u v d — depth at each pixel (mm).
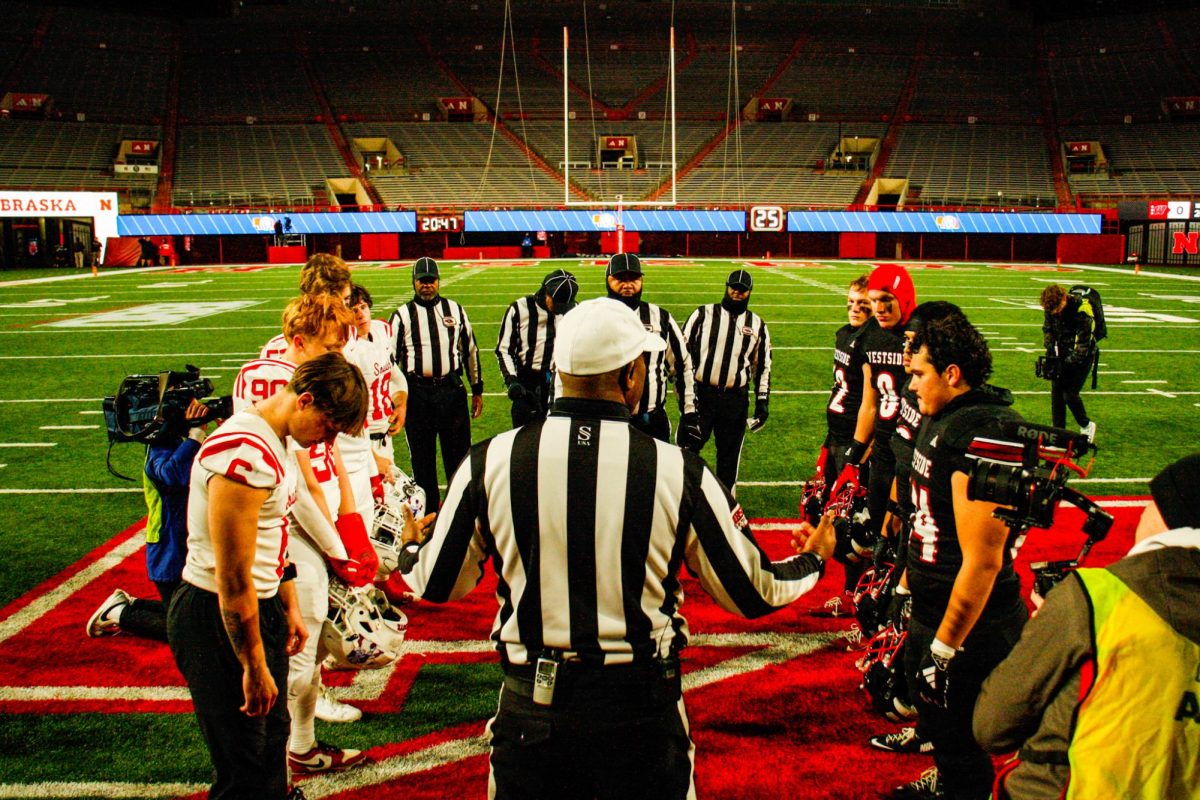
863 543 3451
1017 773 1547
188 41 42062
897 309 3725
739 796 2730
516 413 5070
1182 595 1336
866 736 3070
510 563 1815
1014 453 2078
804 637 3869
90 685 3436
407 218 33125
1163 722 1345
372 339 4023
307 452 2680
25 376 10211
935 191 36062
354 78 41156
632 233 35281
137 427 2584
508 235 35375
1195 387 9484
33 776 2838
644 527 1771
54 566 4719
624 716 1762
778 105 39688
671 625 1855
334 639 2883
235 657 2182
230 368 10602
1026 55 42688
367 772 2877
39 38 39000
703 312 5129
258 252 34250
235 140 37750
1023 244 34281
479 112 39781
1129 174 35688
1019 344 12430
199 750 2994
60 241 33094
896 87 41125
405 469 6762
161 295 19641
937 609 2354
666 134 38938
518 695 1809
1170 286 21703
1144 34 41719
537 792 1809
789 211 33188
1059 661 1423
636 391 1891
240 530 2049
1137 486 6055
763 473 6496
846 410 4469
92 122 36969
